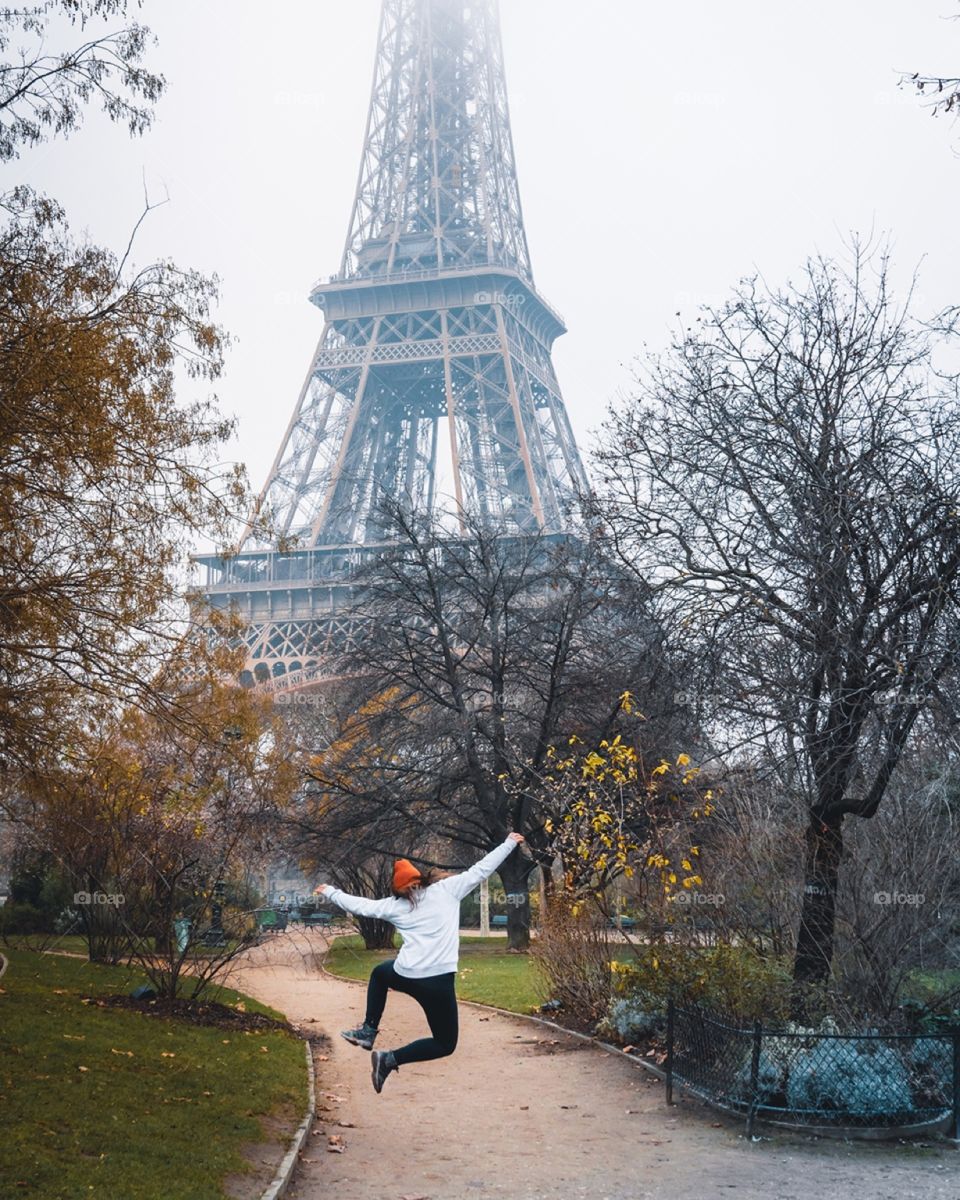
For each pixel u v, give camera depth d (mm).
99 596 17531
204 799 20203
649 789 18656
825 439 15469
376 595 41844
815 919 14672
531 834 39156
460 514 42750
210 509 18203
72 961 25594
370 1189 9852
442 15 109000
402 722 42406
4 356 14617
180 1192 8844
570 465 93625
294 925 40094
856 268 16797
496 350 88875
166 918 20922
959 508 13945
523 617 39438
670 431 17312
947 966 14594
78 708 18984
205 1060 14477
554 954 20688
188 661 19500
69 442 15305
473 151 104500
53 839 25188
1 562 15922
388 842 43781
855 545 14492
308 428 90125
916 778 14938
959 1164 10633
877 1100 11906
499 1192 9742
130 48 15852
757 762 16094
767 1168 10477
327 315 95250
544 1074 15477
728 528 16641
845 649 14312
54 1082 11922
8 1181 8578
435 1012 9859
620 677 27531
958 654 13367
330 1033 20219
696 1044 13336
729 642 15883
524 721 41219
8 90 15430
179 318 17641
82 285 16578
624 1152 11156
